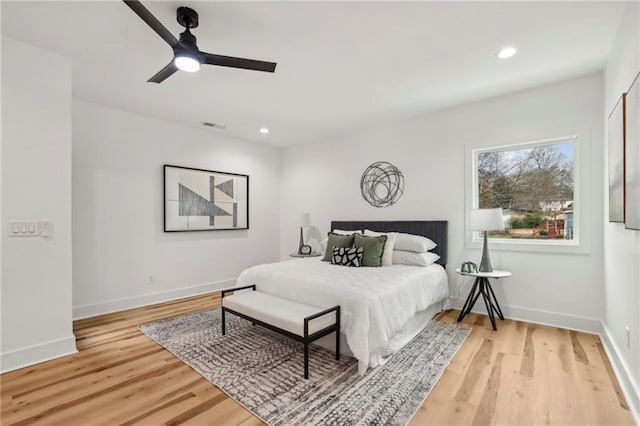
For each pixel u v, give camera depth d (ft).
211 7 6.29
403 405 6.01
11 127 7.47
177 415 5.76
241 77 9.53
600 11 6.46
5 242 7.38
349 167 15.80
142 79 9.64
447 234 12.44
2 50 7.34
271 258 18.61
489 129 11.46
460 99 11.47
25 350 7.61
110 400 6.24
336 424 5.49
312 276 9.64
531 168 11.09
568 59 8.53
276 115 13.15
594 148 9.50
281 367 7.54
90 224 11.53
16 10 6.34
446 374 7.17
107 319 11.15
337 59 8.46
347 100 11.48
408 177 13.65
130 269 12.60
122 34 7.27
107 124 11.98
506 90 10.68
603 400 6.15
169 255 13.85
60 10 6.38
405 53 8.15
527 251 10.71
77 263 11.21
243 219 16.96
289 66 8.83
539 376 7.04
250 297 9.46
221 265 15.94
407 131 13.66
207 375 7.18
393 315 8.21
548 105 10.25
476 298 10.84
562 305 10.11
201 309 12.42
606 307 8.90
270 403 6.10
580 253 9.77
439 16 6.61
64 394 6.45
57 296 8.14
